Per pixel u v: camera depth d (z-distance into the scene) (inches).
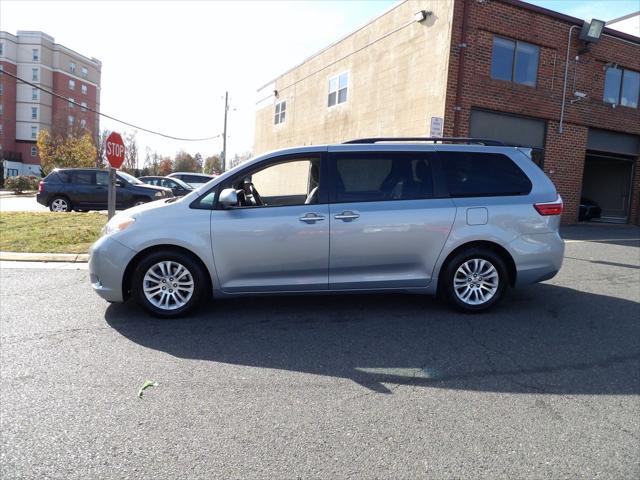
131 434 110.0
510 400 128.8
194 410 121.3
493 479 96.0
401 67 597.9
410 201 196.7
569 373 146.2
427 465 100.1
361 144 201.0
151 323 187.9
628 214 701.3
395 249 193.9
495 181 204.8
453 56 514.6
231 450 104.5
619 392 134.0
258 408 122.8
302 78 880.9
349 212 191.0
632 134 661.9
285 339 172.7
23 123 2714.1
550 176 599.5
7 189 1461.6
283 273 192.1
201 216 188.5
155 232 186.2
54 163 1738.4
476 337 176.6
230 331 180.4
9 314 196.2
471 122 539.8
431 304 217.9
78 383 135.4
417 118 565.0
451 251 198.5
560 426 115.8
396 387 135.7
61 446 104.9
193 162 2915.8
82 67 2942.9
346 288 195.5
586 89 606.9
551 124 589.3
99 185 601.3
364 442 108.1
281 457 102.2
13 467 97.3
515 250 200.5
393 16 612.7
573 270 300.4
